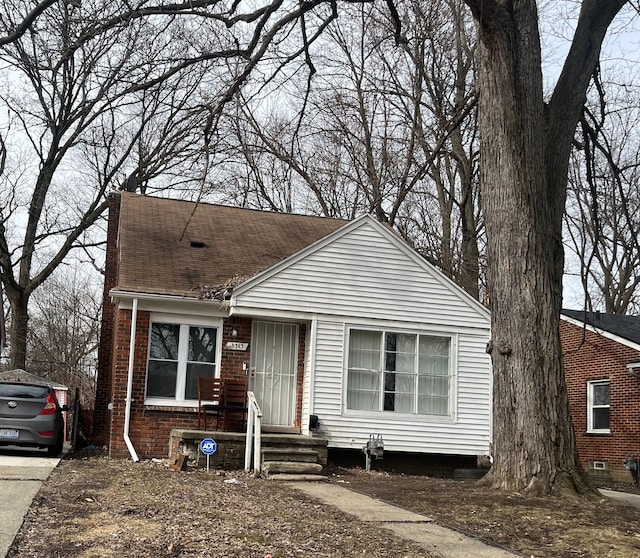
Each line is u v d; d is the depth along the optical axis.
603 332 21.86
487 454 16.80
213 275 17.39
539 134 11.70
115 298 15.93
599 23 11.95
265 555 6.93
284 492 11.02
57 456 15.55
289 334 16.95
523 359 11.11
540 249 11.41
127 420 15.42
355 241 16.80
